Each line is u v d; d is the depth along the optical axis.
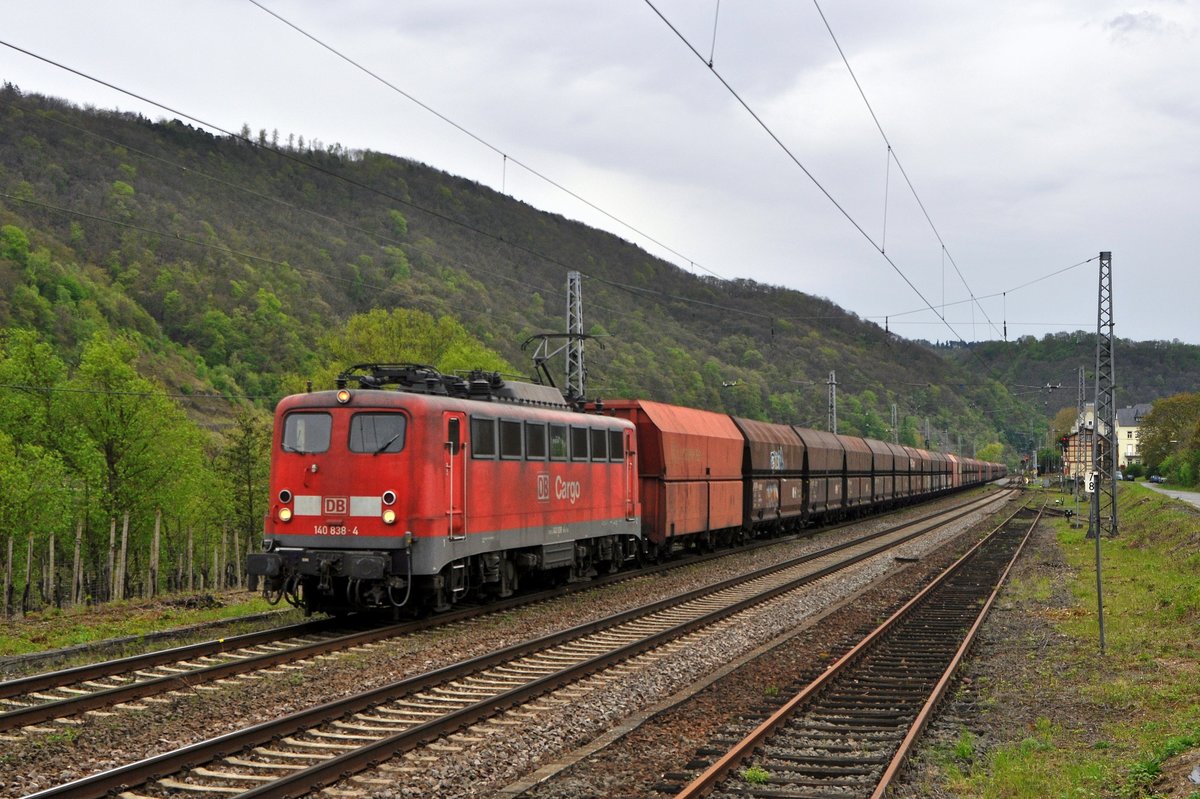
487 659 13.58
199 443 50.28
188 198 125.62
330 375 53.09
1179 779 8.95
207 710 10.87
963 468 101.62
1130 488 79.62
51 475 42.06
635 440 25.56
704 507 31.48
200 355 92.88
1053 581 26.61
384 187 186.00
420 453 16.48
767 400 78.69
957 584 26.11
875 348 99.62
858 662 14.92
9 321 76.19
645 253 189.62
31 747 9.27
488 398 19.42
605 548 24.09
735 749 9.38
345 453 16.59
